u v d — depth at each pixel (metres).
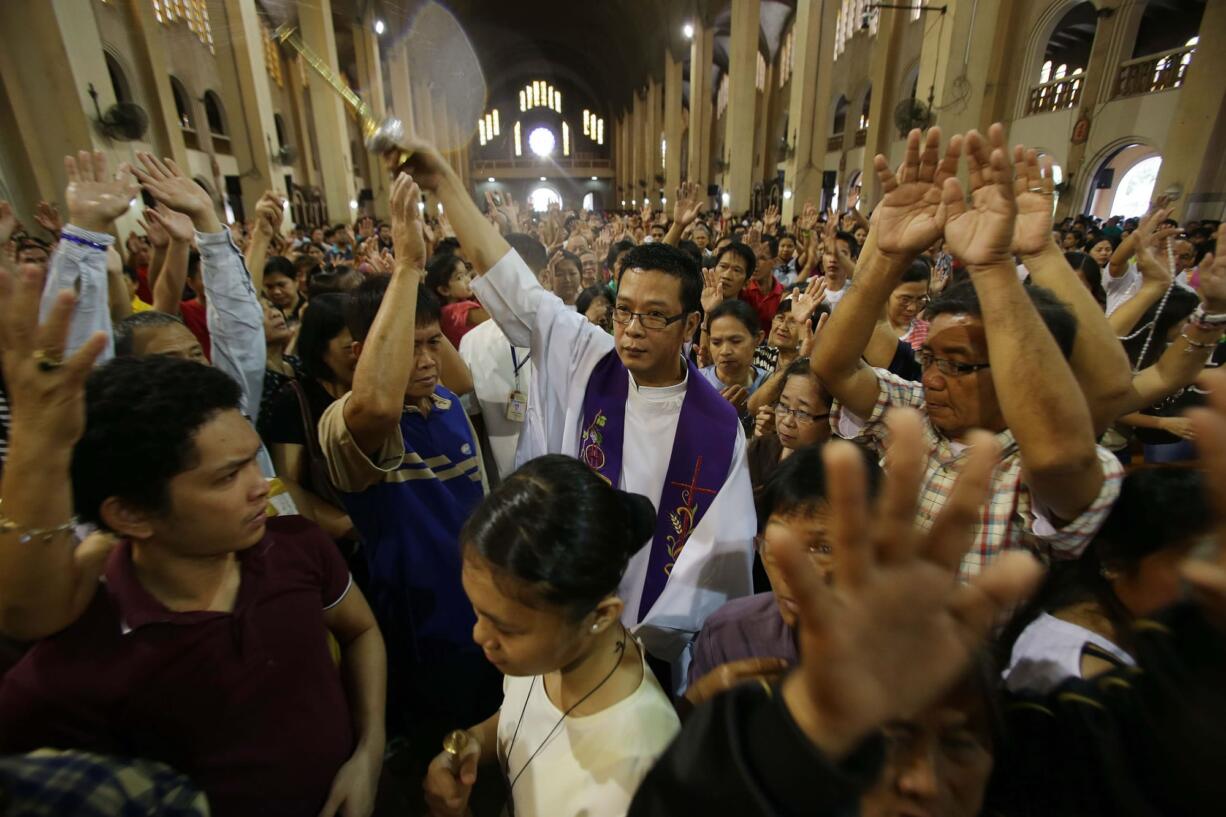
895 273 1.15
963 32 9.32
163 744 0.86
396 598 1.55
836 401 1.55
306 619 1.01
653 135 30.38
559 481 0.84
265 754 0.92
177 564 0.88
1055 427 0.83
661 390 1.55
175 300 2.23
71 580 0.78
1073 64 15.85
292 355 2.55
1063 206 12.33
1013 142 13.67
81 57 7.38
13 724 0.79
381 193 23.45
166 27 11.98
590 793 0.88
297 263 5.36
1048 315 1.04
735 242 3.66
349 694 1.19
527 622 0.82
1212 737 0.44
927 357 1.13
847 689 0.38
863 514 0.37
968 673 0.60
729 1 19.56
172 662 0.85
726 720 0.43
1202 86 9.03
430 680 1.58
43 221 3.64
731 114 16.66
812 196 14.81
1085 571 0.93
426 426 1.61
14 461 0.69
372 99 16.69
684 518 1.50
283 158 13.64
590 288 3.20
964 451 1.14
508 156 45.97
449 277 2.97
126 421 0.76
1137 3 11.02
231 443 0.83
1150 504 0.82
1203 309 1.39
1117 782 0.54
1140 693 0.51
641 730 0.90
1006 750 0.65
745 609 1.20
